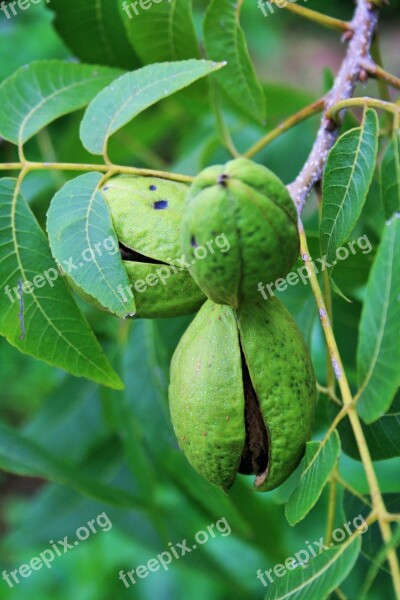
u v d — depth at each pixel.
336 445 0.33
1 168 0.36
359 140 0.35
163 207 0.35
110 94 0.36
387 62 1.00
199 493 0.46
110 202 0.35
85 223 0.35
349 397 0.33
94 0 0.44
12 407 0.80
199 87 0.45
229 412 0.34
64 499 0.49
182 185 0.36
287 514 0.33
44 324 0.36
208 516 0.48
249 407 0.34
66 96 0.39
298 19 1.04
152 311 0.36
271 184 0.32
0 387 0.78
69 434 0.49
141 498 0.46
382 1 0.39
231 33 0.40
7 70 0.57
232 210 0.32
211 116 0.52
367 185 0.35
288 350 0.34
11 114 0.38
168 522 0.49
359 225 0.45
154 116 0.54
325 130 0.37
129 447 0.46
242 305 0.33
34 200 0.49
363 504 0.36
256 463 0.35
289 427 0.34
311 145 0.51
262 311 0.34
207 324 0.34
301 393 0.34
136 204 0.35
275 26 0.94
